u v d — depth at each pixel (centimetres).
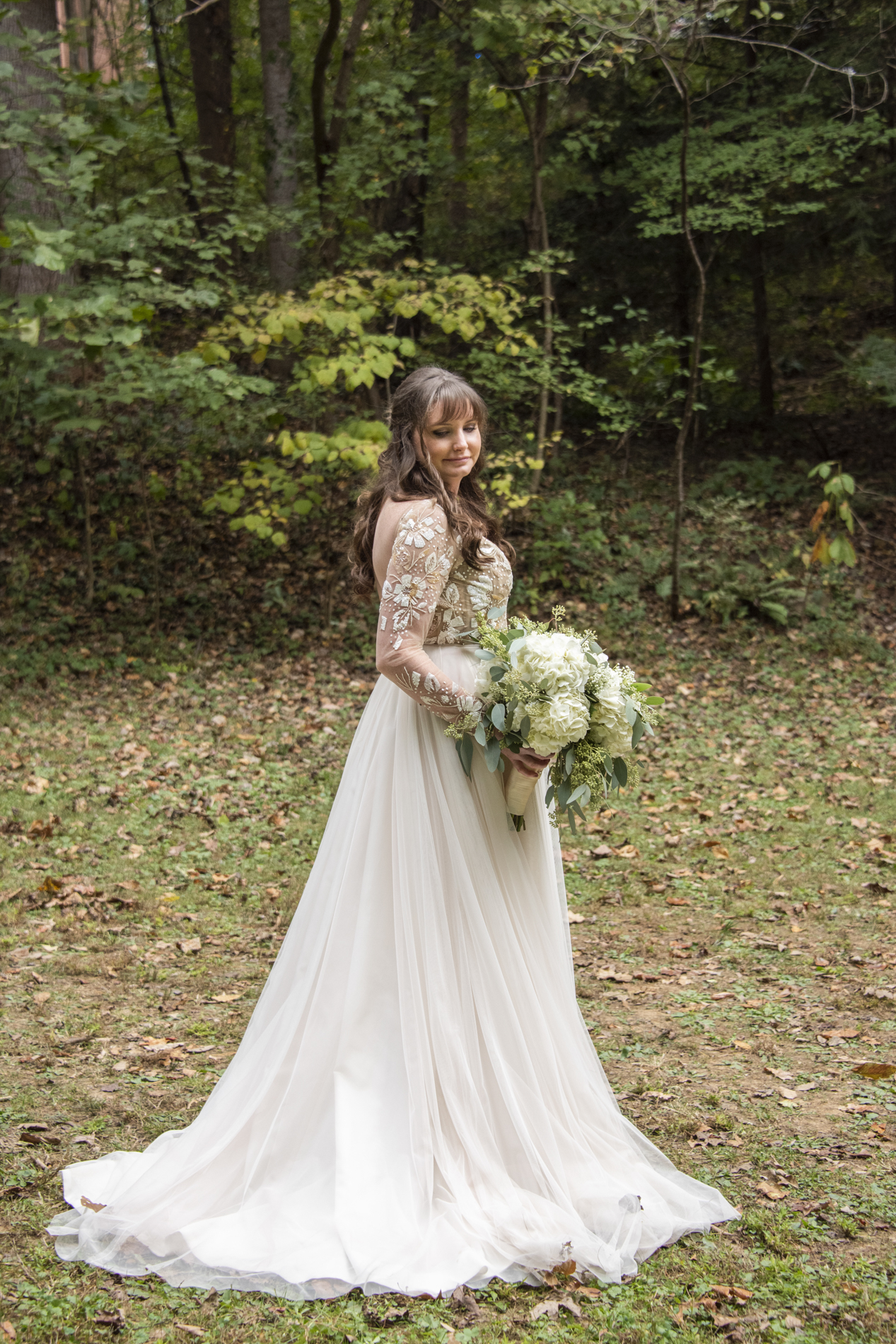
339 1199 231
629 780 257
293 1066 252
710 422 1474
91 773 681
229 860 561
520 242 1407
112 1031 368
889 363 1204
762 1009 393
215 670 919
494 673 245
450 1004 247
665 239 1348
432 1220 233
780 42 1240
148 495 1136
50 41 897
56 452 1077
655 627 1073
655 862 574
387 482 262
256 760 720
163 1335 210
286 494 927
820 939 466
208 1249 233
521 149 1376
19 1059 343
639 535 1224
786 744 798
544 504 1127
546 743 238
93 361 827
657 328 1457
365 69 1496
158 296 844
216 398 898
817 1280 230
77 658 900
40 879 520
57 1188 267
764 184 1201
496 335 1180
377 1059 247
